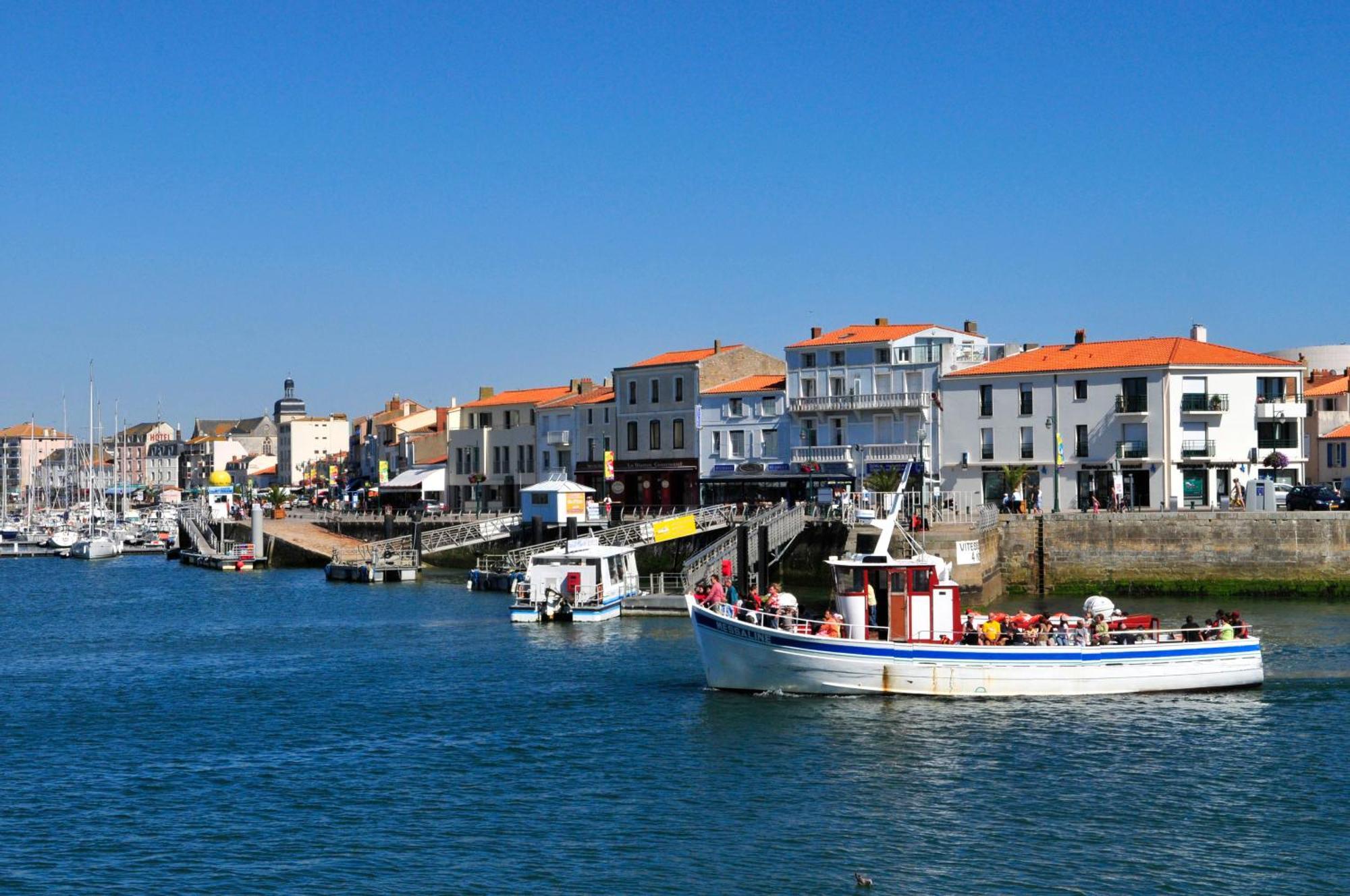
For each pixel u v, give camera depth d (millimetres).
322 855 36688
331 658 68625
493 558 112750
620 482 130500
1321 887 34125
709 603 60344
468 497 153000
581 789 42375
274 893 33938
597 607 80750
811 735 48188
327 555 129625
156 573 131875
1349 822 38781
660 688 57594
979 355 113312
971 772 43656
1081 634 54188
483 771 44812
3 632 83250
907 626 54062
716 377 125750
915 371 111188
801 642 53500
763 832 38125
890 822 38844
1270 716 50844
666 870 35281
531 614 80375
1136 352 103250
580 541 84375
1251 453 100188
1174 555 88375
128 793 42781
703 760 45438
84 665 68438
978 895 33531
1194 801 40625
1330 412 120938
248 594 104438
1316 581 85500
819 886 34125
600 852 36625
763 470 118688
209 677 63719
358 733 50500
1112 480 101125
